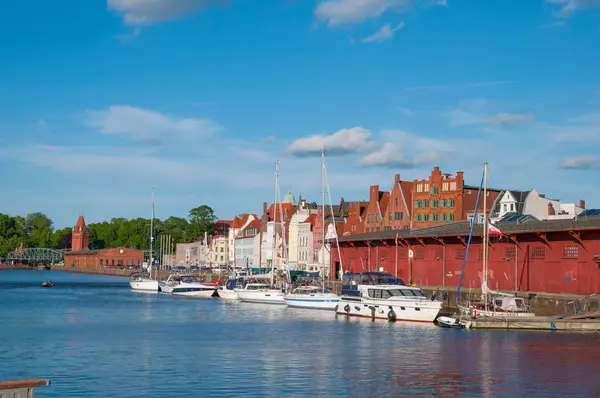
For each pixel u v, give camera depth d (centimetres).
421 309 7550
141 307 10388
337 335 6419
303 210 19650
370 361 4916
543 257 8419
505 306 7281
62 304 11169
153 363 4862
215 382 4200
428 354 5212
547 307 7838
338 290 11781
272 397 3816
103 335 6525
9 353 5341
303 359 5012
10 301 11956
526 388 4038
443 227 10881
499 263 9094
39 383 2400
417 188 14375
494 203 12688
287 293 10550
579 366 4697
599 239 7675
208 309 9906
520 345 5653
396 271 10700
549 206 13000
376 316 7962
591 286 7744
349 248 13350
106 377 4359
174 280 16088
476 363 4819
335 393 3912
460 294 9106
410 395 3869
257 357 5112
